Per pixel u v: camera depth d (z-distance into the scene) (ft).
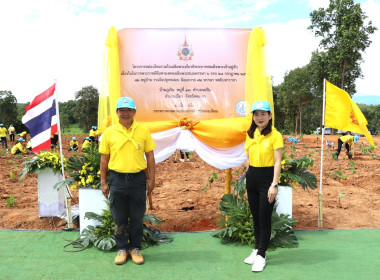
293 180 18.24
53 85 18.92
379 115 335.47
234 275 13.61
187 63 18.61
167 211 23.77
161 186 33.32
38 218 21.16
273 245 16.49
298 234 18.49
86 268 14.19
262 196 14.17
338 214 22.76
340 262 14.74
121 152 14.28
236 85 18.70
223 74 18.65
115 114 18.28
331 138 107.14
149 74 18.60
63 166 18.81
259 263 13.96
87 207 17.33
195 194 29.40
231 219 17.54
